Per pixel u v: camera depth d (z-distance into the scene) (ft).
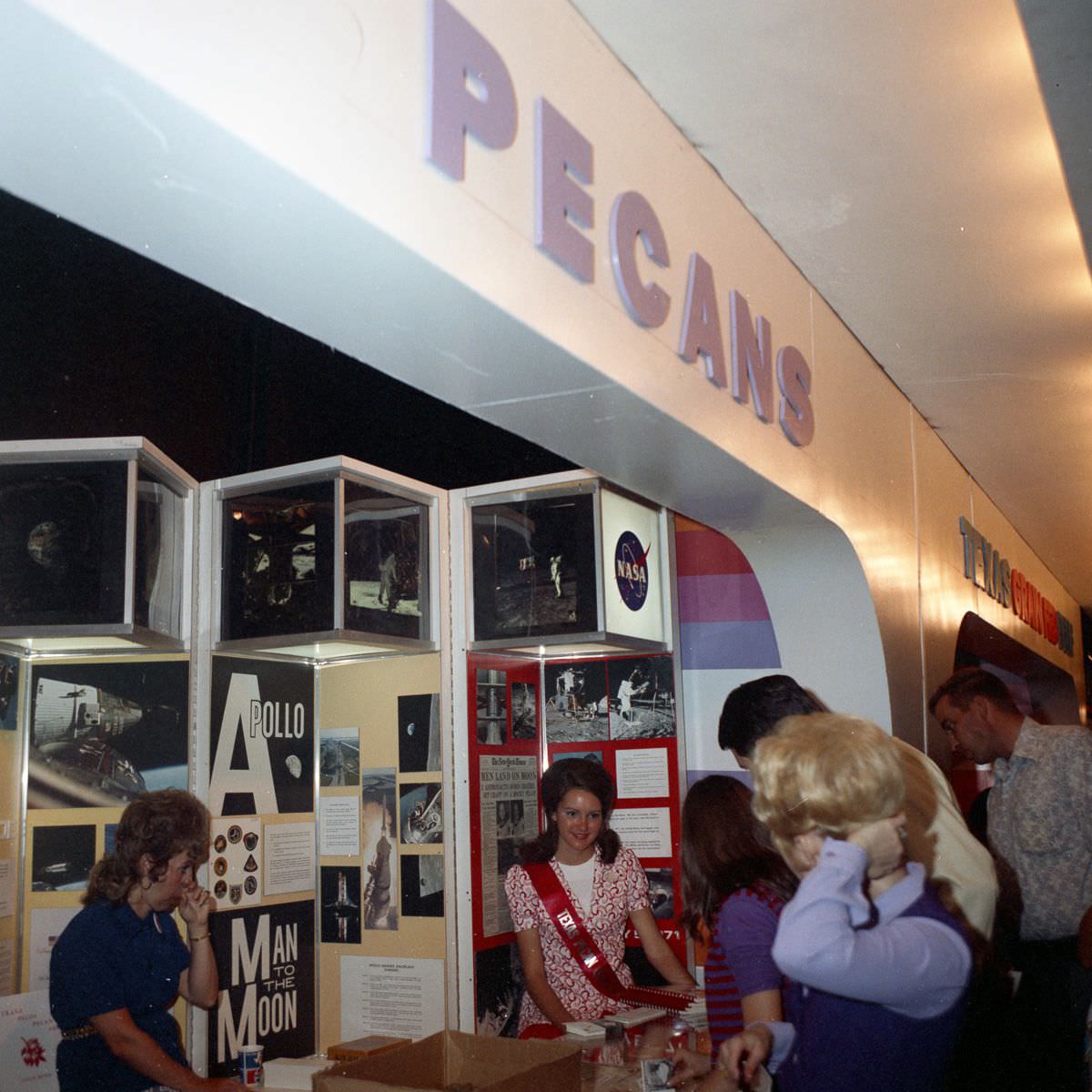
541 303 6.72
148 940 9.12
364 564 11.27
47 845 10.64
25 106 4.37
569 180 7.13
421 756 11.98
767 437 10.32
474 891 11.73
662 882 13.00
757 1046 5.47
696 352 8.78
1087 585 31.63
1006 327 13.33
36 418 15.44
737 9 7.57
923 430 16.58
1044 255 11.46
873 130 9.12
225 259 5.70
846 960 4.60
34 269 15.48
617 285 7.68
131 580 10.05
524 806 12.94
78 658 10.94
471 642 12.15
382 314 6.37
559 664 13.66
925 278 11.93
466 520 12.41
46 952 10.47
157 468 10.64
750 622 13.80
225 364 19.43
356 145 5.26
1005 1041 9.18
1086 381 15.10
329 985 12.03
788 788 4.97
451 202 5.94
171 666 11.12
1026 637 24.76
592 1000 10.85
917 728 14.24
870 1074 4.90
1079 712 34.14
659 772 13.14
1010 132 9.14
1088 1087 7.48
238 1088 8.71
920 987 4.76
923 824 6.67
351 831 12.21
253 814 11.45
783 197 10.19
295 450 20.44
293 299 6.18
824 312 12.51
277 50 4.84
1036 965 10.36
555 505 12.16
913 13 7.62
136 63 4.15
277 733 11.94
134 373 17.29
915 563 15.20
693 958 12.96
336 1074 6.60
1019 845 10.41
